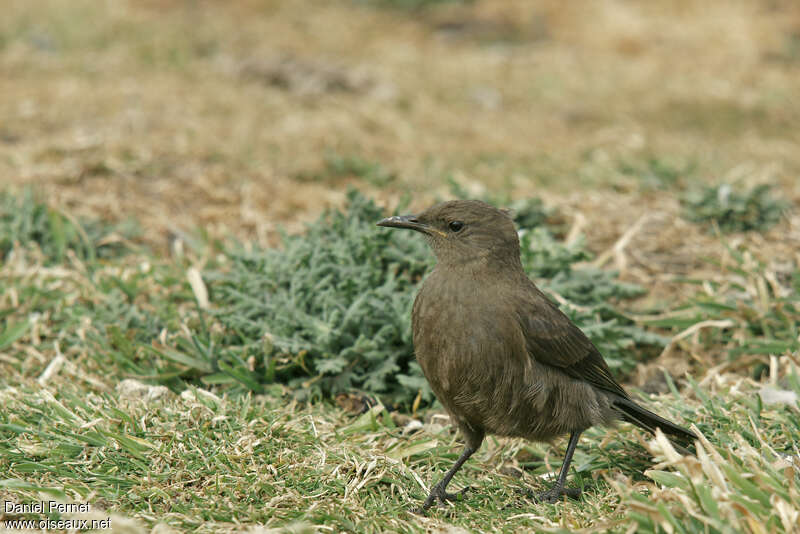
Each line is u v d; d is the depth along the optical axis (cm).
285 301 997
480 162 1733
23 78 1981
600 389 813
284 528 672
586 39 2734
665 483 690
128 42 2327
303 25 2658
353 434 862
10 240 1203
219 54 2325
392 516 723
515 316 759
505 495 789
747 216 1290
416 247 1079
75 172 1450
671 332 1084
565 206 1381
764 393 906
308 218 1385
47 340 1033
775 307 1053
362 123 1883
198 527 676
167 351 960
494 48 2667
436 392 791
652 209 1373
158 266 1180
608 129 2017
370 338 973
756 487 660
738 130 2078
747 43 2675
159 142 1631
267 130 1777
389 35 2688
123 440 775
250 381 936
